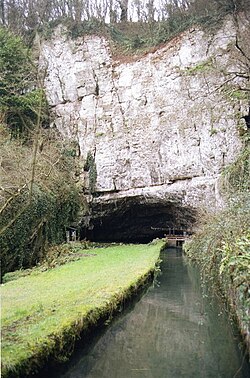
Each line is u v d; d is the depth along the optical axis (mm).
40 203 14242
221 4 19828
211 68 19516
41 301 6961
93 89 23953
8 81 17484
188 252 16656
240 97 17656
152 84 22266
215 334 6957
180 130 20547
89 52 24500
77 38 24875
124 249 18297
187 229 23812
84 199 21984
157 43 22719
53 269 11883
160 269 13773
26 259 13445
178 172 20406
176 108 20938
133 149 22281
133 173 22141
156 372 5328
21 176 11828
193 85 20406
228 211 9906
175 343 6508
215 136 19016
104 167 22797
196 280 11758
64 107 24422
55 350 5016
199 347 6305
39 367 4625
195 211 20250
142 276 9906
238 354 5941
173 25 22453
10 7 20844
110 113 23312
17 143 14297
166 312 8289
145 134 22016
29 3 20906
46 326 5395
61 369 5059
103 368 5488
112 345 6438
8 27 19328
